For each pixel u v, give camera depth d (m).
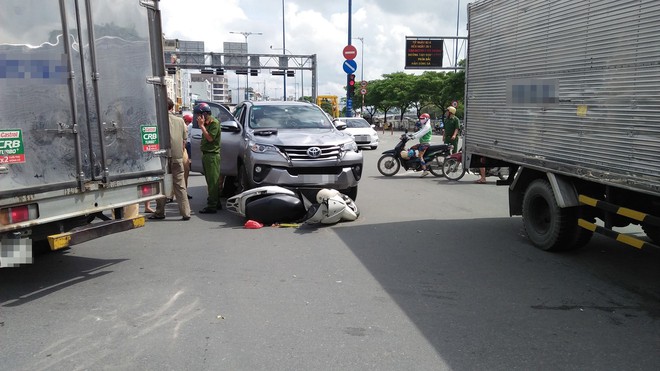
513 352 3.69
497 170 9.37
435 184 12.81
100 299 4.72
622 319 4.31
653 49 4.35
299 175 8.30
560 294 4.89
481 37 7.62
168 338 3.89
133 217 5.62
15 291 4.95
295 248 6.53
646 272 5.57
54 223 4.86
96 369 3.41
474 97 7.88
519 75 6.55
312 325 4.14
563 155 5.64
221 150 9.84
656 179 4.35
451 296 4.82
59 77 4.76
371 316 4.34
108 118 5.27
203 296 4.79
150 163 5.81
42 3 4.60
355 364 3.50
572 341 3.88
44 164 4.66
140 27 5.63
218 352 3.66
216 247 6.59
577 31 5.37
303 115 9.93
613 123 4.86
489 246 6.64
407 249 6.49
